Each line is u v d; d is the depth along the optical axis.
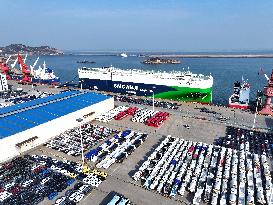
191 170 70.12
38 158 76.75
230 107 129.62
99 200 58.59
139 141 87.25
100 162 73.69
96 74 164.25
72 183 64.69
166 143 86.50
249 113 120.00
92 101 112.38
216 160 75.19
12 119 86.25
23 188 62.56
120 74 155.75
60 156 78.56
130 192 61.59
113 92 162.00
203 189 61.91
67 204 56.62
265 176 67.62
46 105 101.75
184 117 114.44
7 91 160.75
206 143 88.62
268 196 59.84
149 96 150.38
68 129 97.69
